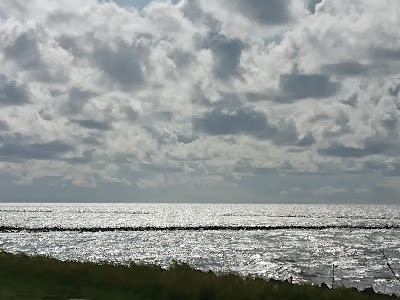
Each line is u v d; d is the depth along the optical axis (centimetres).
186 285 2216
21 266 2869
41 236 13838
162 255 8950
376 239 13138
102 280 2441
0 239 12550
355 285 5272
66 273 2611
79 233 15212
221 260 8094
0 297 2052
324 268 6962
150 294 2189
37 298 2067
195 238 13438
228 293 2089
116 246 10906
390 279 5812
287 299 2095
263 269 6856
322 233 15675
